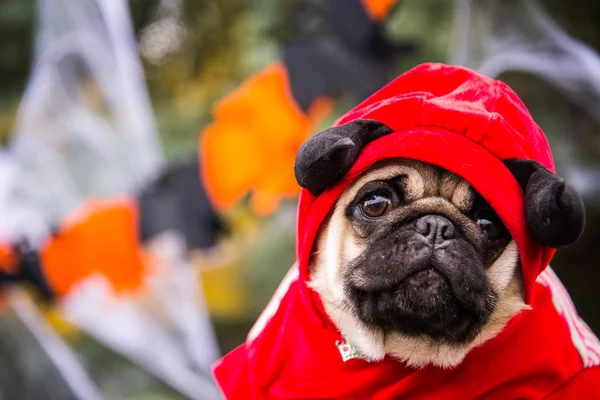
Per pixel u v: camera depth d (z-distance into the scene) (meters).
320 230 0.61
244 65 1.40
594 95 1.09
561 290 0.62
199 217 0.92
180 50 1.72
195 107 1.49
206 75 1.67
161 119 1.47
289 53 0.89
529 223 0.54
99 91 1.41
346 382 0.59
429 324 0.57
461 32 1.08
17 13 1.50
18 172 1.33
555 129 1.12
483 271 0.56
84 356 1.48
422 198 0.58
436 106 0.56
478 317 0.56
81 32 1.38
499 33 1.08
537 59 1.08
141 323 1.40
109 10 1.38
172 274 1.32
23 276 0.96
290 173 0.90
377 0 0.89
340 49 0.89
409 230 0.57
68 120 1.39
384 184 0.59
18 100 1.56
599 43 1.11
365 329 0.59
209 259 1.38
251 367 0.64
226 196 0.91
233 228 1.24
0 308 1.35
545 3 1.09
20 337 1.44
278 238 1.33
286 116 0.89
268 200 0.98
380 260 0.57
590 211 1.17
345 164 0.56
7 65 1.57
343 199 0.60
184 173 0.93
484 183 0.54
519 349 0.57
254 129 0.90
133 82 1.44
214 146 0.91
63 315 1.39
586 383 0.56
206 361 1.43
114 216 0.94
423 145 0.55
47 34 1.40
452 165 0.54
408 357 0.59
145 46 1.71
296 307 0.63
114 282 0.97
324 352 0.61
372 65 0.89
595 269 1.27
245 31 1.44
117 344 1.45
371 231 0.59
